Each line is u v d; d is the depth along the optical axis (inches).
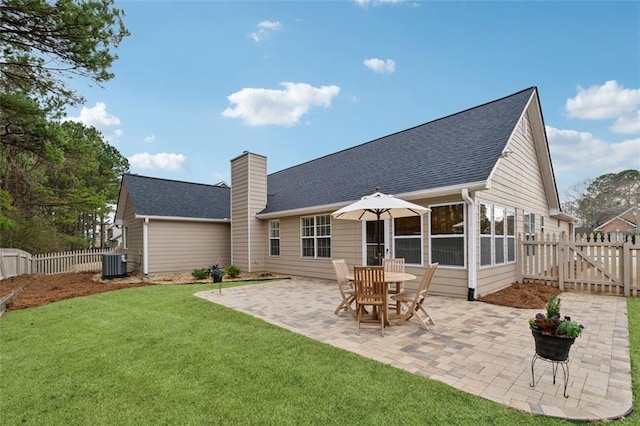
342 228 392.8
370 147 496.1
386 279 198.4
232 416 102.2
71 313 245.8
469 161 298.8
